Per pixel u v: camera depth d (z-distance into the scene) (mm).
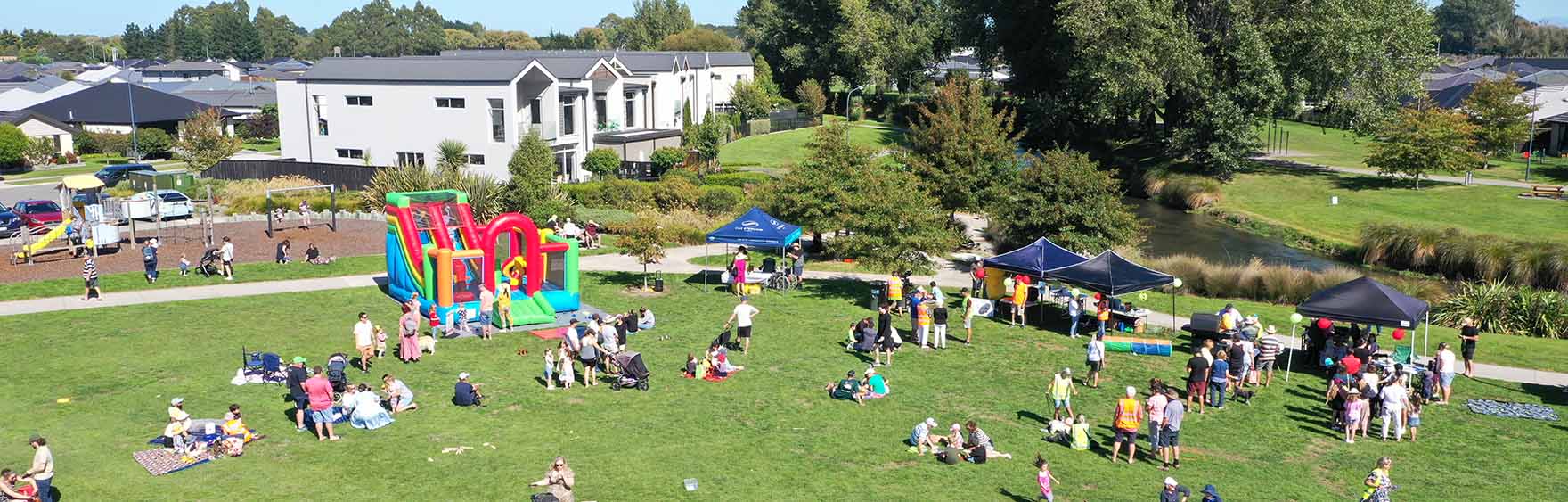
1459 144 64125
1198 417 25797
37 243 40156
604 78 73062
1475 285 42656
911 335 33094
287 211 51969
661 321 33906
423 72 65062
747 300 37281
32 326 31062
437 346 30141
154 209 48875
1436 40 71250
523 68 63062
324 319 32750
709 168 71875
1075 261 34938
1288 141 90438
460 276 33875
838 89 111375
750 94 97500
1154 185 72625
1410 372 27688
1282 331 35156
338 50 150750
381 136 66375
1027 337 33312
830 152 43625
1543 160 75125
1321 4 65438
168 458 20672
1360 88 68125
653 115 81750
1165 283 32750
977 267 38344
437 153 64875
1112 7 69062
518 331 31969
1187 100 73438
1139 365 30391
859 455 22281
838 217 40062
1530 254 45219
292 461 20875
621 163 69062
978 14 91688
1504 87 72562
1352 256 52281
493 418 23953
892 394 26766
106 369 26875
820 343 31609
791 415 24844
